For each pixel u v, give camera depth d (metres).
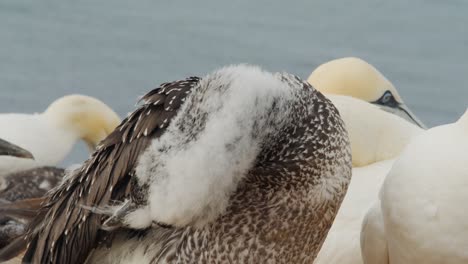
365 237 10.49
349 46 28.56
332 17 31.02
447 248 9.61
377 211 10.41
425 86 25.62
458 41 29.58
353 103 12.48
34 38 27.17
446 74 26.70
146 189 8.76
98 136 18.47
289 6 31.80
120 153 9.43
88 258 9.73
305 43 28.31
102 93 23.89
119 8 30.23
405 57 27.98
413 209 9.70
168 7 30.66
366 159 12.32
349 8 31.97
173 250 9.43
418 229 9.69
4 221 12.40
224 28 29.08
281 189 9.15
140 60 26.05
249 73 8.83
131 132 9.45
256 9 31.27
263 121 8.77
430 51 28.52
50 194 10.52
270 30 29.23
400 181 9.81
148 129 9.31
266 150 9.01
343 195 9.45
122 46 27.11
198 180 8.44
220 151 8.46
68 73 25.00
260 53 27.28
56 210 9.82
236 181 8.66
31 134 17.64
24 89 24.00
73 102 18.33
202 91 8.69
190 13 30.34
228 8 31.16
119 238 9.62
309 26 29.95
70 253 9.76
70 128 18.17
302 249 9.41
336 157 9.29
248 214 9.20
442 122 23.44
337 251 11.31
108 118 18.52
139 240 9.56
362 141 12.31
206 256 9.34
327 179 9.24
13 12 29.16
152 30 28.39
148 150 8.74
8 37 27.16
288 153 9.09
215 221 9.23
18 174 15.74
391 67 27.11
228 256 9.30
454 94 25.19
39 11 29.30
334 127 9.30
